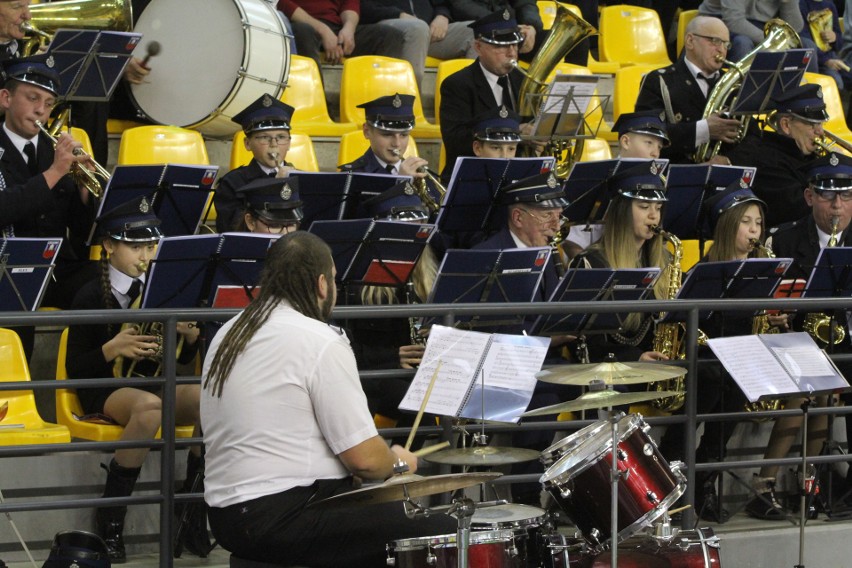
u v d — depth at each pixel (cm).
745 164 2416
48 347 1908
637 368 1409
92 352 1605
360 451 1229
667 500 1385
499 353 1449
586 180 1933
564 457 1391
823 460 1698
